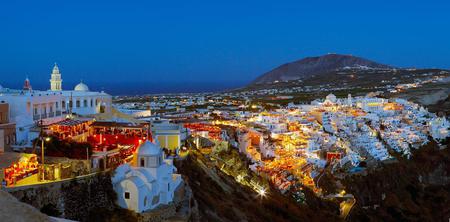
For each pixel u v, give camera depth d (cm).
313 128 16800
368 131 18900
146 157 5853
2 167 5072
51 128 7300
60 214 4866
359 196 13538
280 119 17112
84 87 11438
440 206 14675
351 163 14875
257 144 13225
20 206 3459
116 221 5153
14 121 7100
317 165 13500
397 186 15338
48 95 8369
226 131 12644
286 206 9581
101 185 5375
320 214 10519
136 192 5397
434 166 17700
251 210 8100
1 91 9506
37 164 5506
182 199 6334
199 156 9325
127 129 8112
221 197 7800
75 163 5716
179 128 9594
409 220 13250
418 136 19562
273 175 11281
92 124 8181
